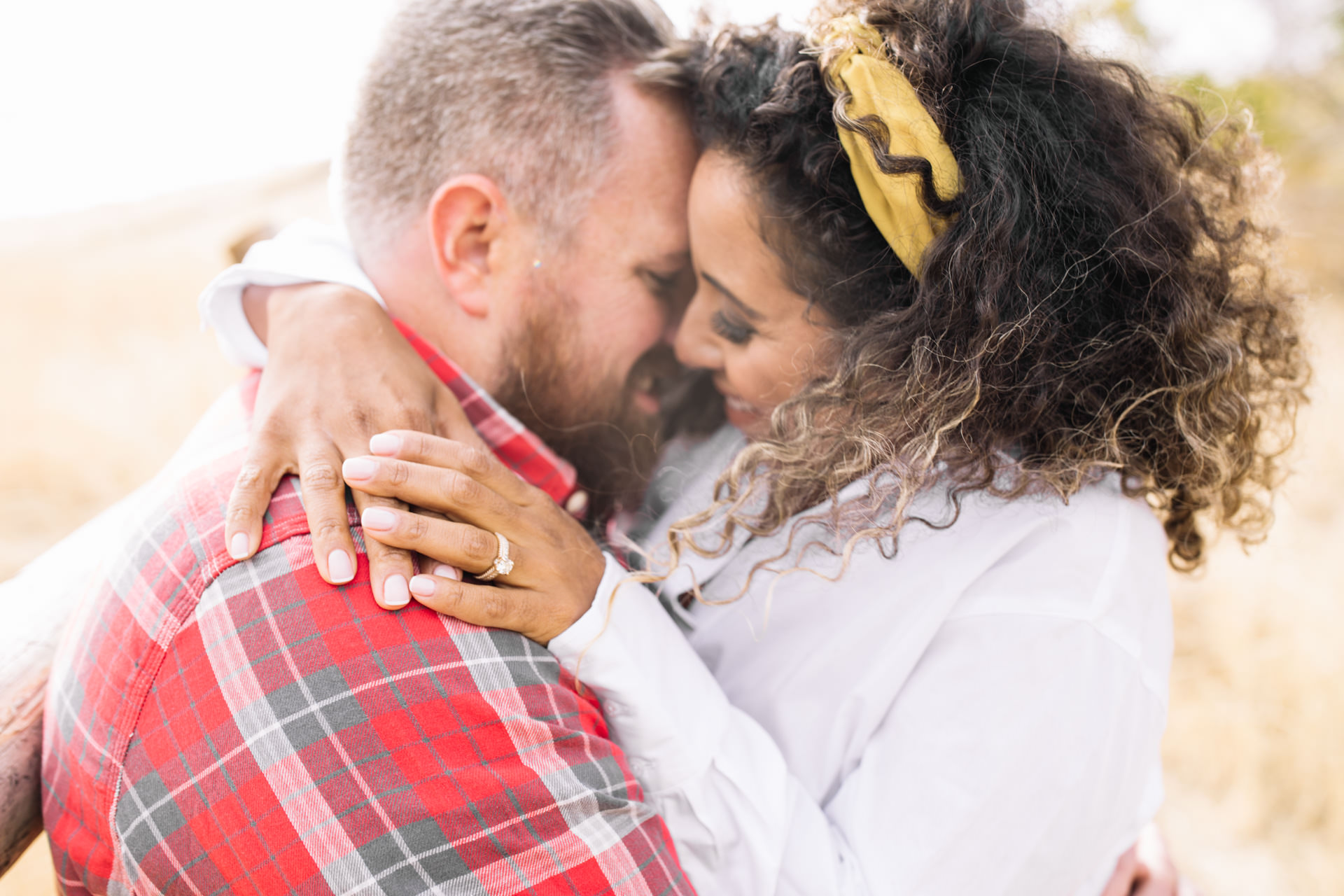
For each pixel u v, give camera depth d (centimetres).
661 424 136
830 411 105
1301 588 348
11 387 550
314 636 85
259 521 90
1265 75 714
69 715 95
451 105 116
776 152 105
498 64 114
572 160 116
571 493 133
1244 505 130
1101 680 102
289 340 105
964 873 100
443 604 86
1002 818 100
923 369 100
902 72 100
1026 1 108
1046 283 100
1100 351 103
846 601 113
